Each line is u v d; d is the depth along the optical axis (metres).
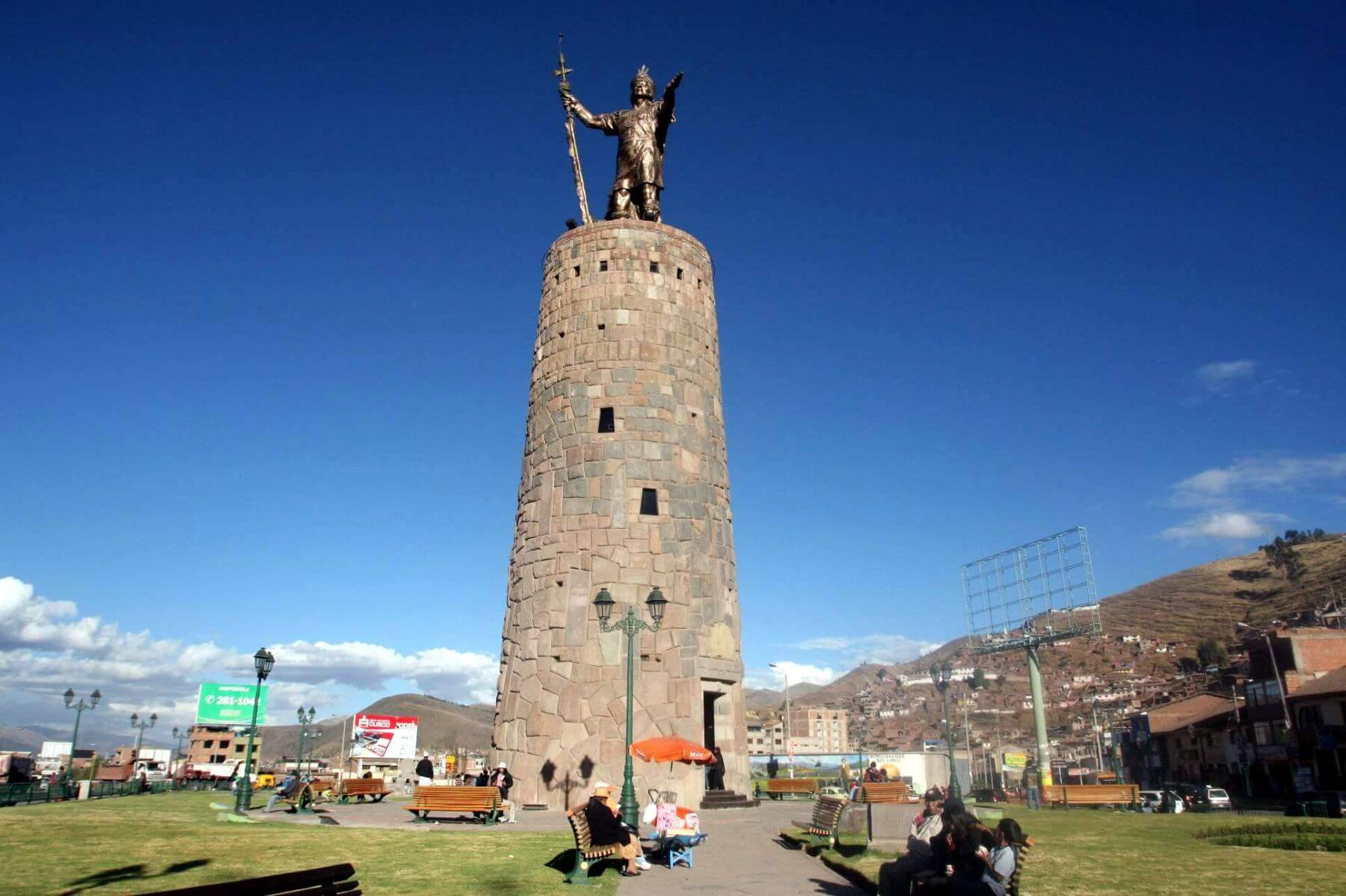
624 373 35.34
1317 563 186.88
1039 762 74.50
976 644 84.69
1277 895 14.72
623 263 36.97
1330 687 60.59
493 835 22.03
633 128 39.78
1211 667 140.12
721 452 37.09
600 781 30.14
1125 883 15.80
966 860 11.47
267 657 29.30
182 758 113.31
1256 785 68.38
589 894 14.91
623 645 31.72
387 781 61.44
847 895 14.99
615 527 33.19
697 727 31.22
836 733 176.88
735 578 36.16
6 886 14.15
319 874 10.13
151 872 15.73
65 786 36.06
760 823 26.80
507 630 35.06
